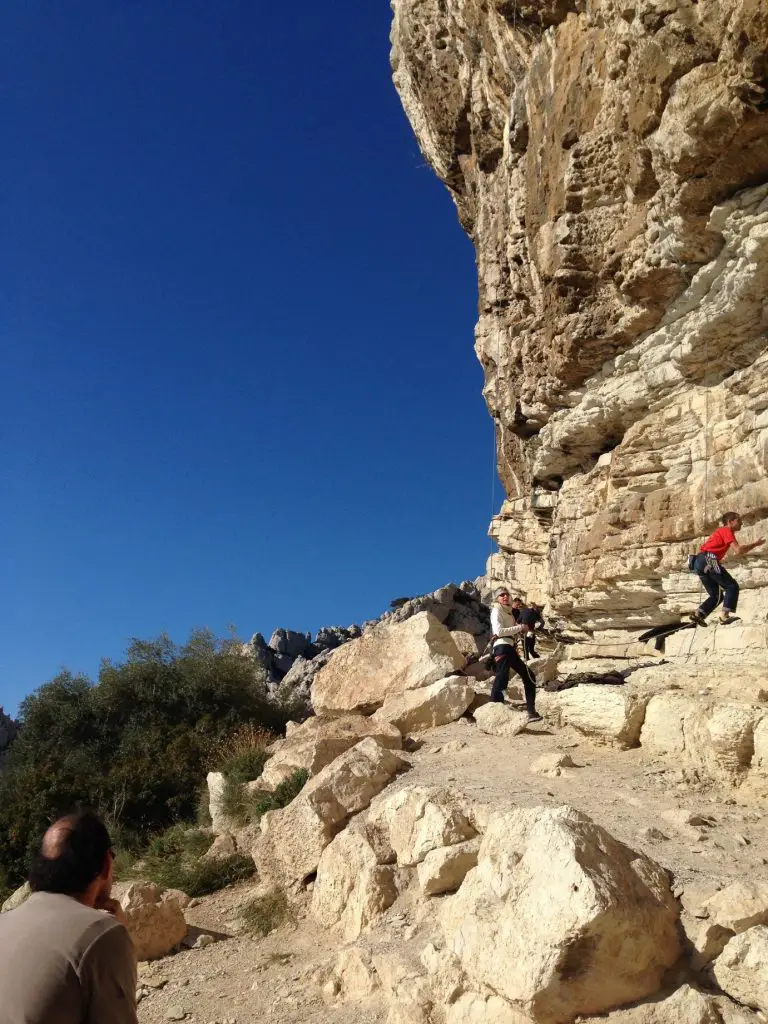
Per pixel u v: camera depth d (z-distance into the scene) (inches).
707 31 404.8
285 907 344.2
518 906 190.7
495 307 838.5
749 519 471.8
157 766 743.7
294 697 1301.7
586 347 624.1
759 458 463.2
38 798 696.4
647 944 181.9
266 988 273.7
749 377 484.7
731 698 362.3
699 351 529.3
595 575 625.6
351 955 256.7
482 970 192.9
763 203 430.9
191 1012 267.0
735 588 442.9
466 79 827.4
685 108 427.5
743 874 225.8
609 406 637.9
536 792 331.6
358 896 294.7
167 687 1135.0
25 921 109.5
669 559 548.4
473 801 298.8
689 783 332.2
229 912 364.2
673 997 174.6
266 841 373.1
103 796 697.6
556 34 621.3
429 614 617.9
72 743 1083.9
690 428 550.9
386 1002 228.7
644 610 606.2
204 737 891.4
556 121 611.2
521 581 857.5
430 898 271.7
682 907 201.8
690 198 464.8
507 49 709.3
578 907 175.8
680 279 530.3
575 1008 177.8
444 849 273.3
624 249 556.1
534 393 729.6
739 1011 171.8
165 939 328.8
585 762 385.7
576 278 605.6
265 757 550.9
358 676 590.9
